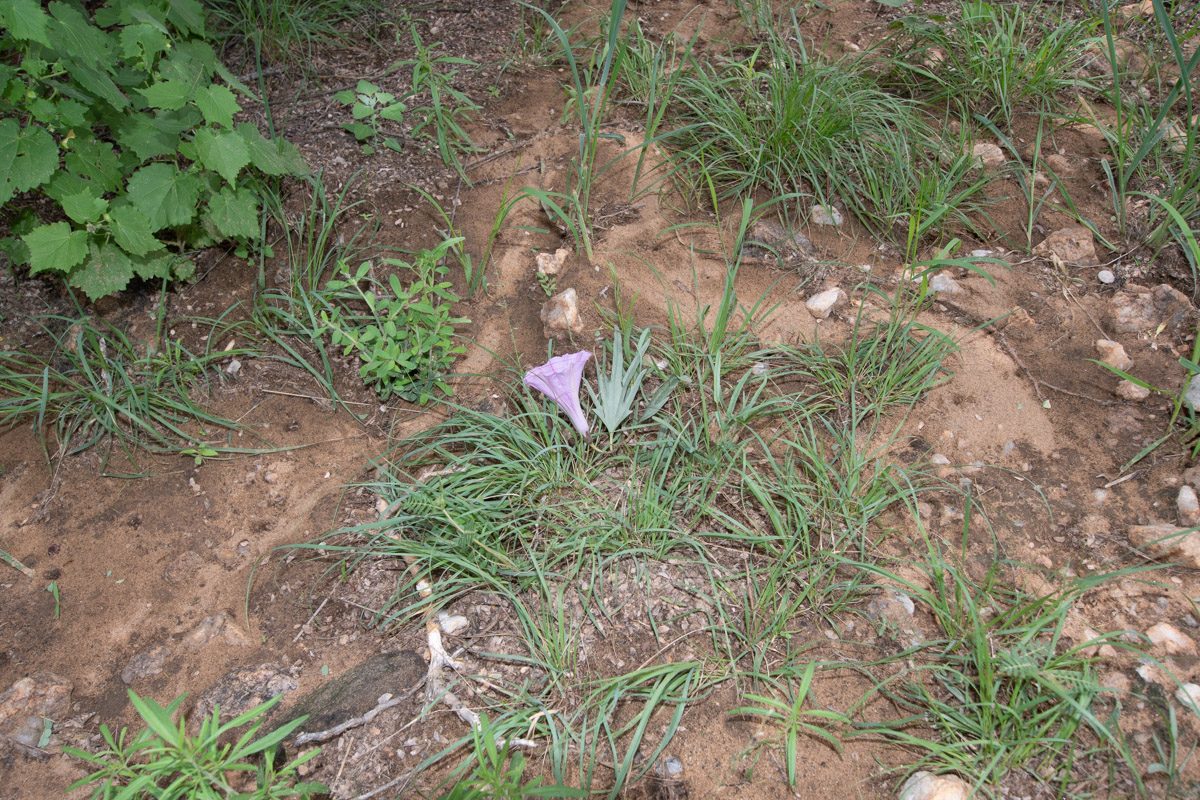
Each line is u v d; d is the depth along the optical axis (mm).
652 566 2408
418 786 2037
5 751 2160
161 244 2875
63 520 2684
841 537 2434
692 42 3631
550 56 4035
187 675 2314
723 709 2135
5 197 2619
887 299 3059
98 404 2895
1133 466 2576
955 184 3357
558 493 2592
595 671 2213
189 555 2572
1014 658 2041
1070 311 2988
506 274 3230
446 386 2908
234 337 3123
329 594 2459
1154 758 1976
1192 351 2801
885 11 4238
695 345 2904
